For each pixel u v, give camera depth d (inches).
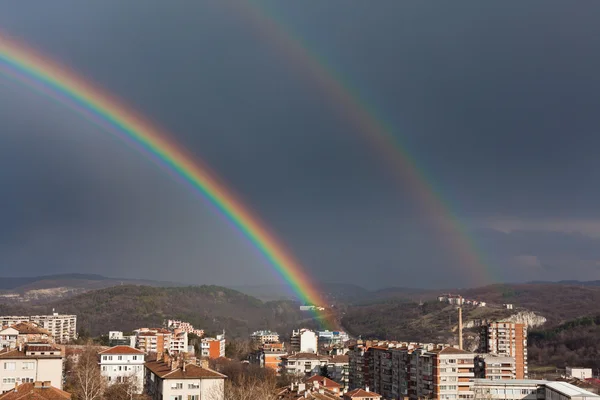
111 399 7859.3
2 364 7155.5
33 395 5477.4
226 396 7194.9
